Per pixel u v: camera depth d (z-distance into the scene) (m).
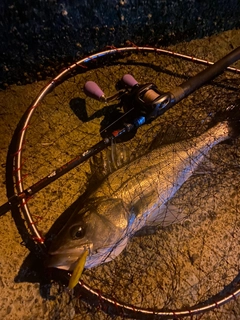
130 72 0.57
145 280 0.48
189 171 0.50
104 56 0.55
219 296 0.49
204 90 0.57
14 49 0.47
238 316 0.50
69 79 0.54
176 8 0.53
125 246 0.47
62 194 0.49
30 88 0.53
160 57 0.58
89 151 0.45
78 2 0.45
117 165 0.48
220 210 0.53
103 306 0.46
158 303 0.48
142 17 0.52
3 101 0.52
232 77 0.58
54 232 0.47
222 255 0.51
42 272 0.45
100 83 0.55
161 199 0.48
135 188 0.46
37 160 0.50
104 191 0.45
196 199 0.52
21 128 0.47
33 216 0.47
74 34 0.49
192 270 0.50
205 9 0.56
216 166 0.54
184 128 0.53
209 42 0.62
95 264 0.43
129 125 0.47
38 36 0.47
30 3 0.43
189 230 0.51
